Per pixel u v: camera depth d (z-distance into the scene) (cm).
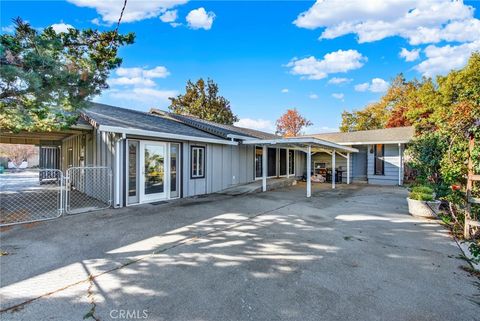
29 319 237
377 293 288
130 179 770
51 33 479
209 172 1052
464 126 476
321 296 281
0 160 3062
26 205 766
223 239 471
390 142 1438
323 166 1833
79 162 1077
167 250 414
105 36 549
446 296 282
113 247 424
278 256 394
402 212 720
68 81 475
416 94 2311
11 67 394
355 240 474
